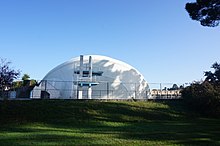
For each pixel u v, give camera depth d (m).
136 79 47.28
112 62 47.31
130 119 24.41
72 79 44.19
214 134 16.89
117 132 17.19
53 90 42.41
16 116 23.08
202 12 26.66
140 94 45.66
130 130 18.22
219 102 29.34
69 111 25.09
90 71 41.47
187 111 29.45
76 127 19.70
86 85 40.22
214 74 43.81
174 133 16.94
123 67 47.56
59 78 45.38
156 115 26.42
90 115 24.44
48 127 19.42
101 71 44.78
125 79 46.62
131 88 45.88
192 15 27.17
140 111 27.02
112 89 44.78
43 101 27.70
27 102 26.89
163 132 17.36
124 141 14.12
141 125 21.12
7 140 13.70
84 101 29.09
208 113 29.28
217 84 33.56
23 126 19.66
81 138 14.72
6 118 22.38
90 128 19.23
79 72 42.03
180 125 21.23
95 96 43.53
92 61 46.53
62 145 12.84
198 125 21.34
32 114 23.78
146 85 47.41
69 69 45.91
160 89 42.59
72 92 41.94
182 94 35.56
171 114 27.42
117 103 29.20
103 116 24.48
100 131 17.61
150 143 13.80
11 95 35.31
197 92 31.44
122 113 25.95
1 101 26.67
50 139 14.21
